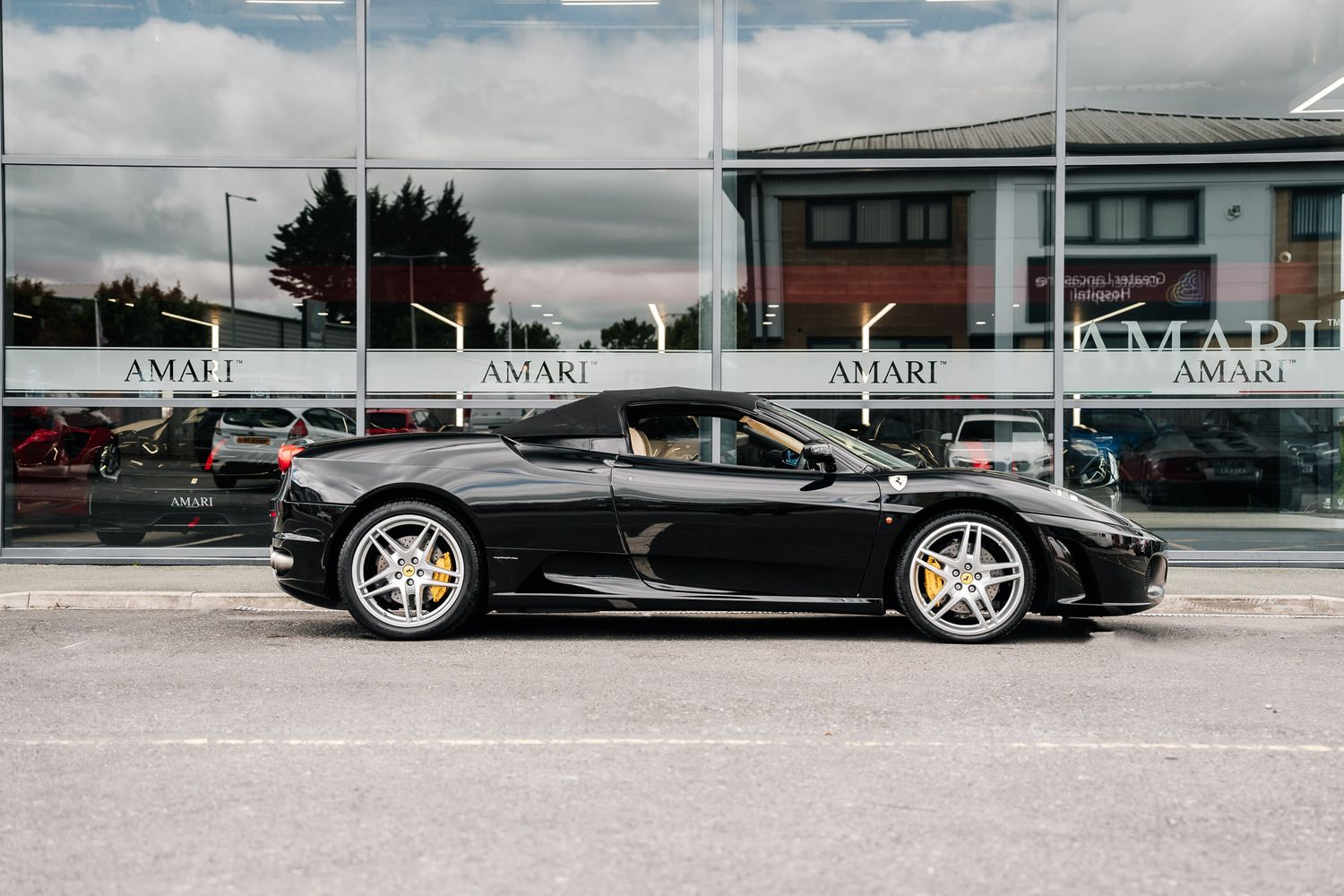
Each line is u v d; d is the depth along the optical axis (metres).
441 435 6.86
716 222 9.96
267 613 7.80
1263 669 5.86
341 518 6.61
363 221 9.92
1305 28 9.82
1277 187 9.81
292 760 4.14
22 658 6.07
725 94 10.00
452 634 6.85
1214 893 2.98
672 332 9.98
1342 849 3.29
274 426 9.90
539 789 3.81
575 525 6.52
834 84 9.98
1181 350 9.82
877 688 5.36
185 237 9.91
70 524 9.77
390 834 3.38
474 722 4.69
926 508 6.47
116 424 9.83
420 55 9.99
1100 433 9.81
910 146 9.95
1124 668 5.88
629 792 3.78
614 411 6.78
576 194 10.02
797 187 9.98
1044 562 6.56
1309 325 9.80
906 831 3.42
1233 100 9.83
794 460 6.74
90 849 3.26
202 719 4.72
